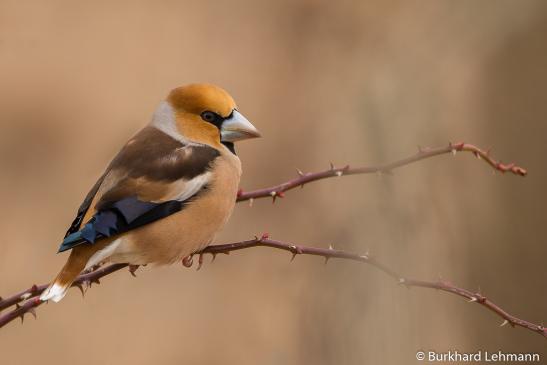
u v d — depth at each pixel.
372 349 11.50
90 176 15.53
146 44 17.42
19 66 16.41
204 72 17.45
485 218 12.67
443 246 12.20
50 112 16.06
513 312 12.32
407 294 11.61
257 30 18.36
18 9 17.00
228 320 13.27
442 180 12.94
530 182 13.14
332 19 18.70
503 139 13.92
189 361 12.81
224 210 8.00
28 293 6.84
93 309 12.98
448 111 14.38
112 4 17.66
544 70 14.41
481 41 15.63
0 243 13.92
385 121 14.30
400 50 16.94
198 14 18.25
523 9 15.13
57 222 14.65
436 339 11.51
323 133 16.30
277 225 14.74
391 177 12.72
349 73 17.62
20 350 12.42
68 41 16.97
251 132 8.32
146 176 7.71
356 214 12.65
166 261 7.81
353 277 11.99
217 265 13.75
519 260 12.59
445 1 17.14
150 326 13.05
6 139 15.63
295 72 18.06
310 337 12.16
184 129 8.26
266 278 13.63
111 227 7.31
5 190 14.93
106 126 16.16
